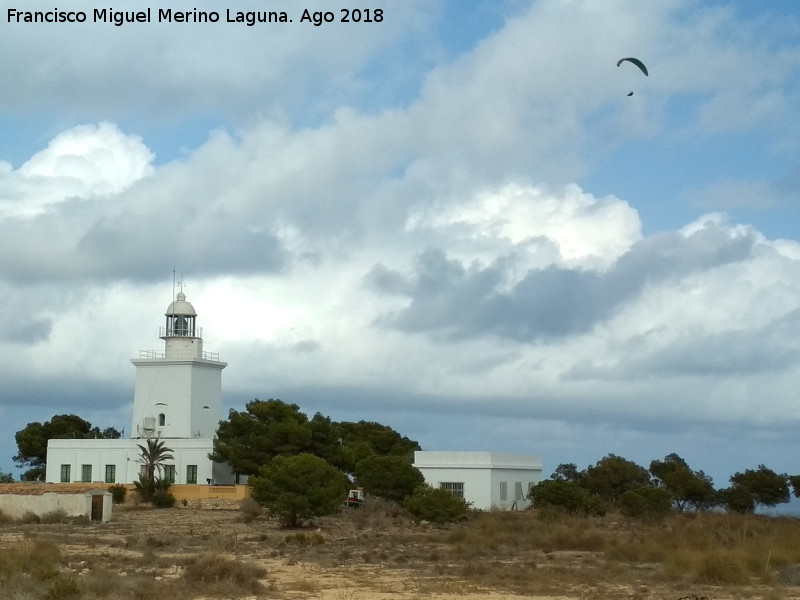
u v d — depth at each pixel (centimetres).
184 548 4500
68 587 2720
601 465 10162
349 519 6625
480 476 8419
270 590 3044
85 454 9388
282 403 8925
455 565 3891
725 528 5450
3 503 6506
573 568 3875
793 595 3155
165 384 9469
